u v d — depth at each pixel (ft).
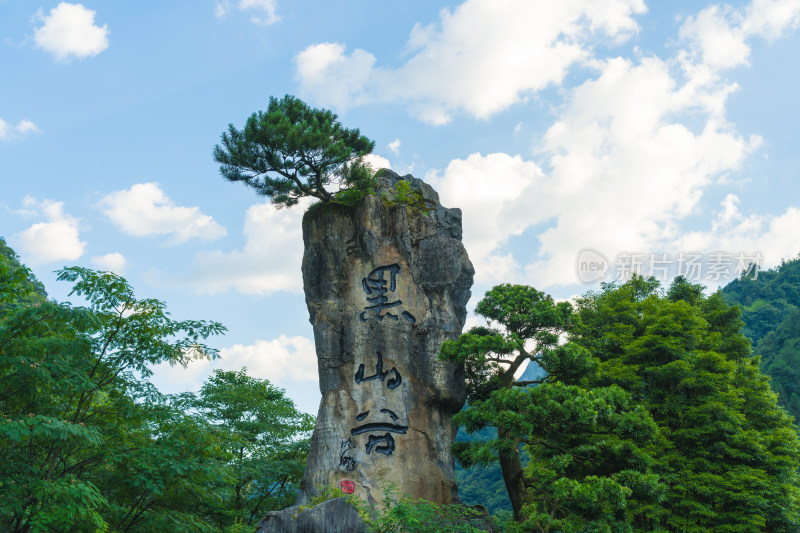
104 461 47.39
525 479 75.56
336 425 76.89
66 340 44.42
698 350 93.45
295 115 86.99
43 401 44.47
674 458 82.69
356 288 81.41
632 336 92.99
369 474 74.23
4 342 42.73
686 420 86.74
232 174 84.84
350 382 78.28
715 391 87.71
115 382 48.67
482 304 82.79
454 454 76.64
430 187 89.51
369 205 82.74
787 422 98.58
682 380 86.38
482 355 73.67
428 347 79.15
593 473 75.05
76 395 47.96
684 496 82.64
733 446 86.17
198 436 48.70
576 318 81.05
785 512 87.76
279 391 103.09
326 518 62.80
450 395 78.48
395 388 77.87
